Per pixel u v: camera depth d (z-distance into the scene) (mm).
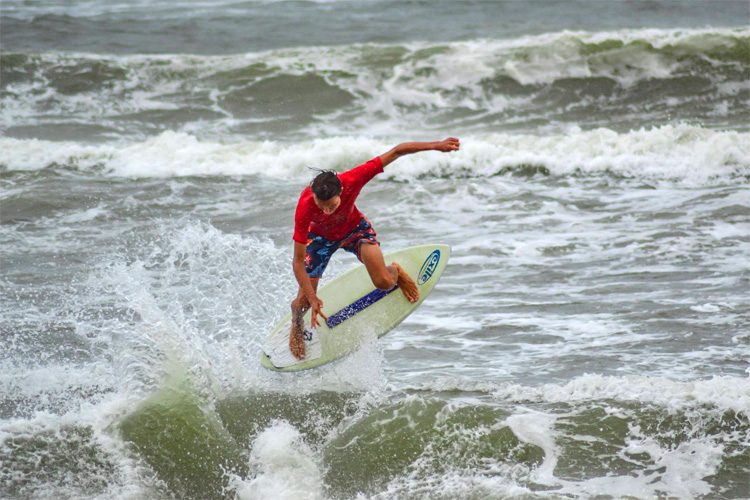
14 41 77750
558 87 64750
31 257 34031
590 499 15234
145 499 16297
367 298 22000
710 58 66375
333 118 61500
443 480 16312
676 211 39031
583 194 43375
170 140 54000
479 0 91812
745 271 30031
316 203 18234
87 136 57844
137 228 38656
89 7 94500
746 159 46375
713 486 15477
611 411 17891
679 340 23875
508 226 38156
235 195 45000
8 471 16797
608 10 87438
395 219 40125
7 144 52594
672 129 50250
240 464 17266
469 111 62188
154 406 18688
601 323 25719
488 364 22797
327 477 16797
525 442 17031
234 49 75688
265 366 21297
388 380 21719
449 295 29344
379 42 76125
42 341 24531
